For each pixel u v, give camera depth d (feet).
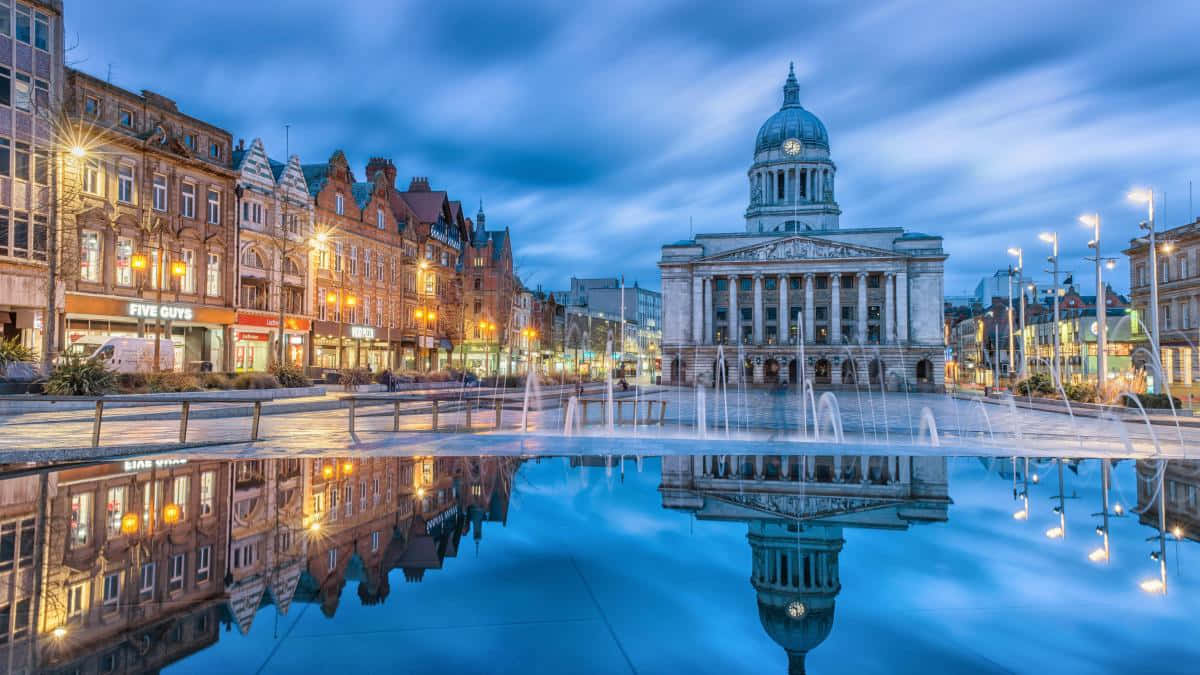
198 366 132.77
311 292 168.35
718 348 289.53
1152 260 112.27
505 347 265.34
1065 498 27.84
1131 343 238.07
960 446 53.83
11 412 75.87
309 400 106.11
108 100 118.62
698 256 308.60
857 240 300.20
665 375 303.27
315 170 181.68
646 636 12.94
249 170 150.20
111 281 117.91
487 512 24.59
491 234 282.77
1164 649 12.26
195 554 18.79
